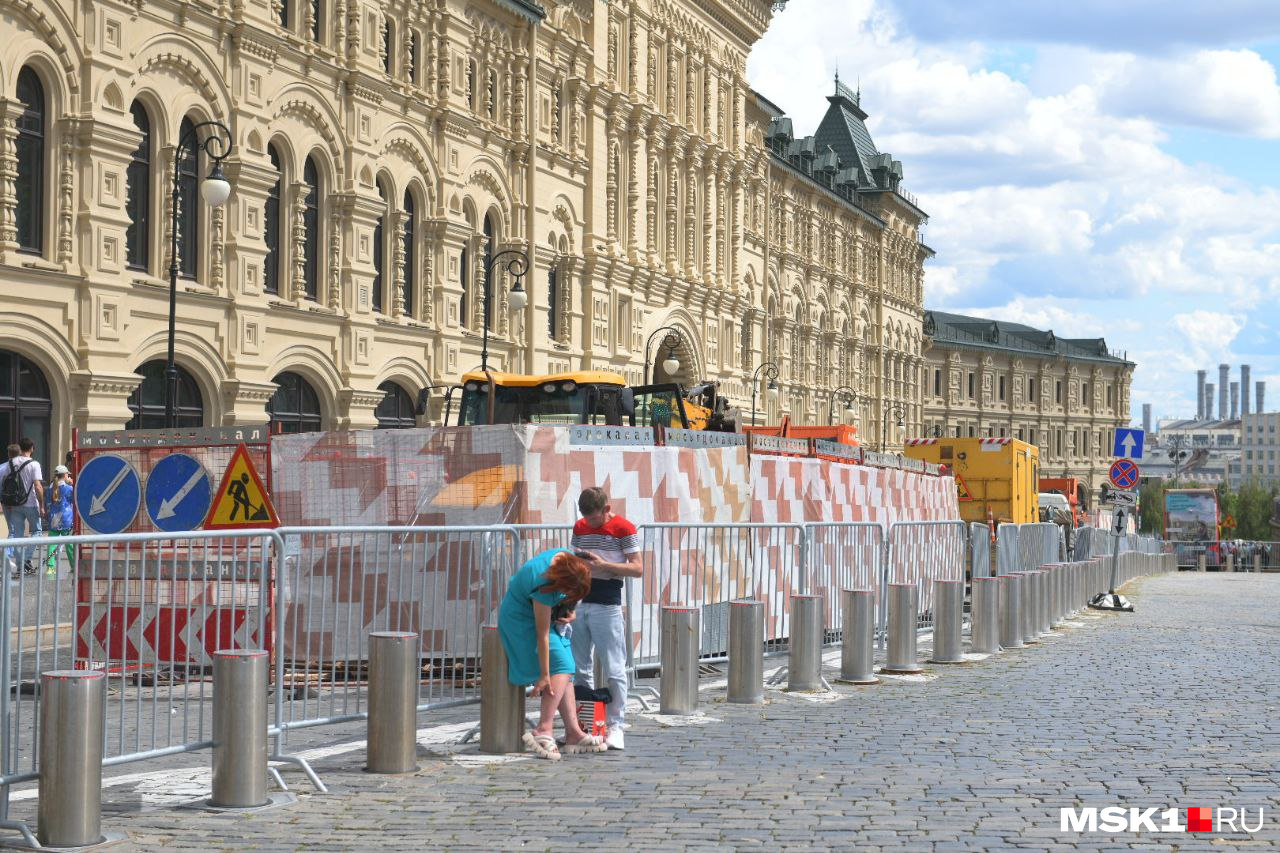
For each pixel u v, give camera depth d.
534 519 14.25
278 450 14.49
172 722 9.12
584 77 49.19
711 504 17.36
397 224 37.94
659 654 13.92
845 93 95.56
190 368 30.92
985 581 18.22
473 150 41.81
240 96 31.84
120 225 28.48
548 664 10.56
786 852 7.68
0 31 25.84
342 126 35.59
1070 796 9.15
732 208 64.81
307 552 10.77
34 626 8.26
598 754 10.67
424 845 7.88
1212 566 80.38
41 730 7.91
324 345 34.97
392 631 11.09
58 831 7.86
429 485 14.32
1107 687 14.78
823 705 13.34
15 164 26.27
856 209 84.31
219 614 9.41
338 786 9.48
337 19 35.47
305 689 10.46
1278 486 165.88
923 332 104.12
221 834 8.16
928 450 34.19
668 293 57.12
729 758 10.49
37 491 23.83
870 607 15.03
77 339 27.61
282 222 33.72
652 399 25.17
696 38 60.38
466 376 23.23
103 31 28.00
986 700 13.71
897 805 8.85
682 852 7.68
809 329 76.88
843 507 21.84
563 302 48.34
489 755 10.57
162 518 14.12
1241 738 11.51
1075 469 130.12
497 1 42.50
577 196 49.00
